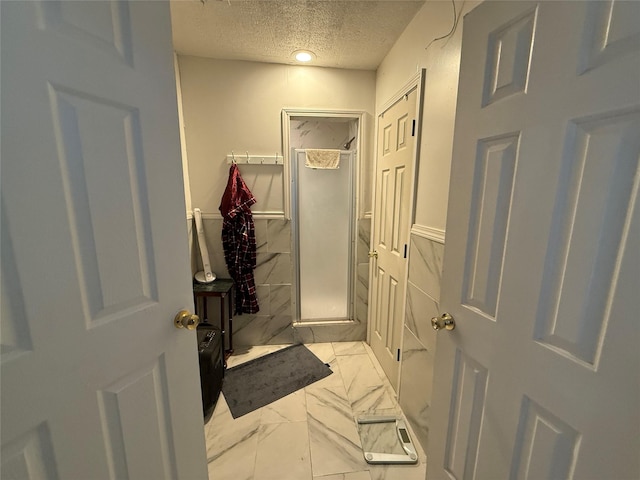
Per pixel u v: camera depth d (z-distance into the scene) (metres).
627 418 0.50
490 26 0.75
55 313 0.55
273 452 1.43
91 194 0.59
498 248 0.76
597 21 0.52
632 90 0.47
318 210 2.46
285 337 2.48
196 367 0.93
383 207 2.06
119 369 0.67
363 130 2.27
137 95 0.67
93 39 0.57
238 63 2.10
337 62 2.09
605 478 0.54
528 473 0.71
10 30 0.46
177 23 1.63
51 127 0.52
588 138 0.54
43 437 0.55
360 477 1.30
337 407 1.74
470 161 0.84
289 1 1.44
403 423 1.61
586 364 0.56
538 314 0.66
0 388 0.49
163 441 0.82
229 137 2.18
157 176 0.73
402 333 1.72
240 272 2.23
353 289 2.54
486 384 0.83
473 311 0.86
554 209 0.61
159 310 0.77
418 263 1.50
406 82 1.62
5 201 0.47
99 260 0.61
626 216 0.49
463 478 0.94
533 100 0.64
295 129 3.16
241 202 2.18
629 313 0.49
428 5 1.39
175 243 0.80
